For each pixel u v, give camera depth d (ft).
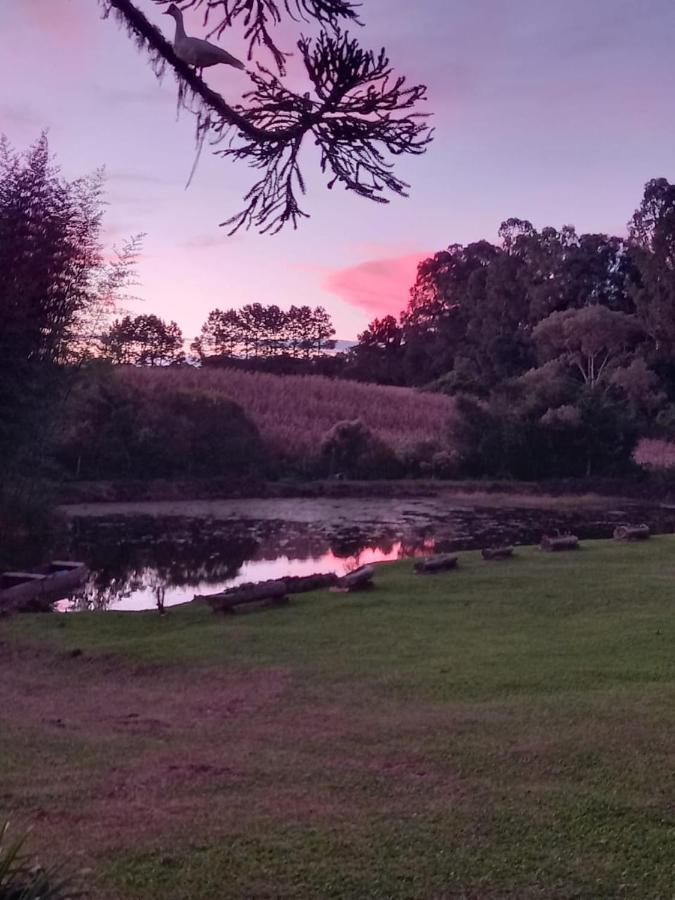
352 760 19.43
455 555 47.14
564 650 28.89
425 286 256.32
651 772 18.10
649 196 188.34
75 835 15.58
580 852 14.79
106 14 12.11
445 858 14.62
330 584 42.50
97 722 23.45
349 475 124.16
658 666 26.43
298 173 13.17
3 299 32.24
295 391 156.97
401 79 12.56
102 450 108.06
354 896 13.47
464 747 19.92
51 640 33.63
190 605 39.65
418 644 30.63
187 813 16.62
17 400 40.63
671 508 102.47
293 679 26.99
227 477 114.32
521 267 226.58
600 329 182.39
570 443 123.13
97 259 38.04
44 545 54.85
